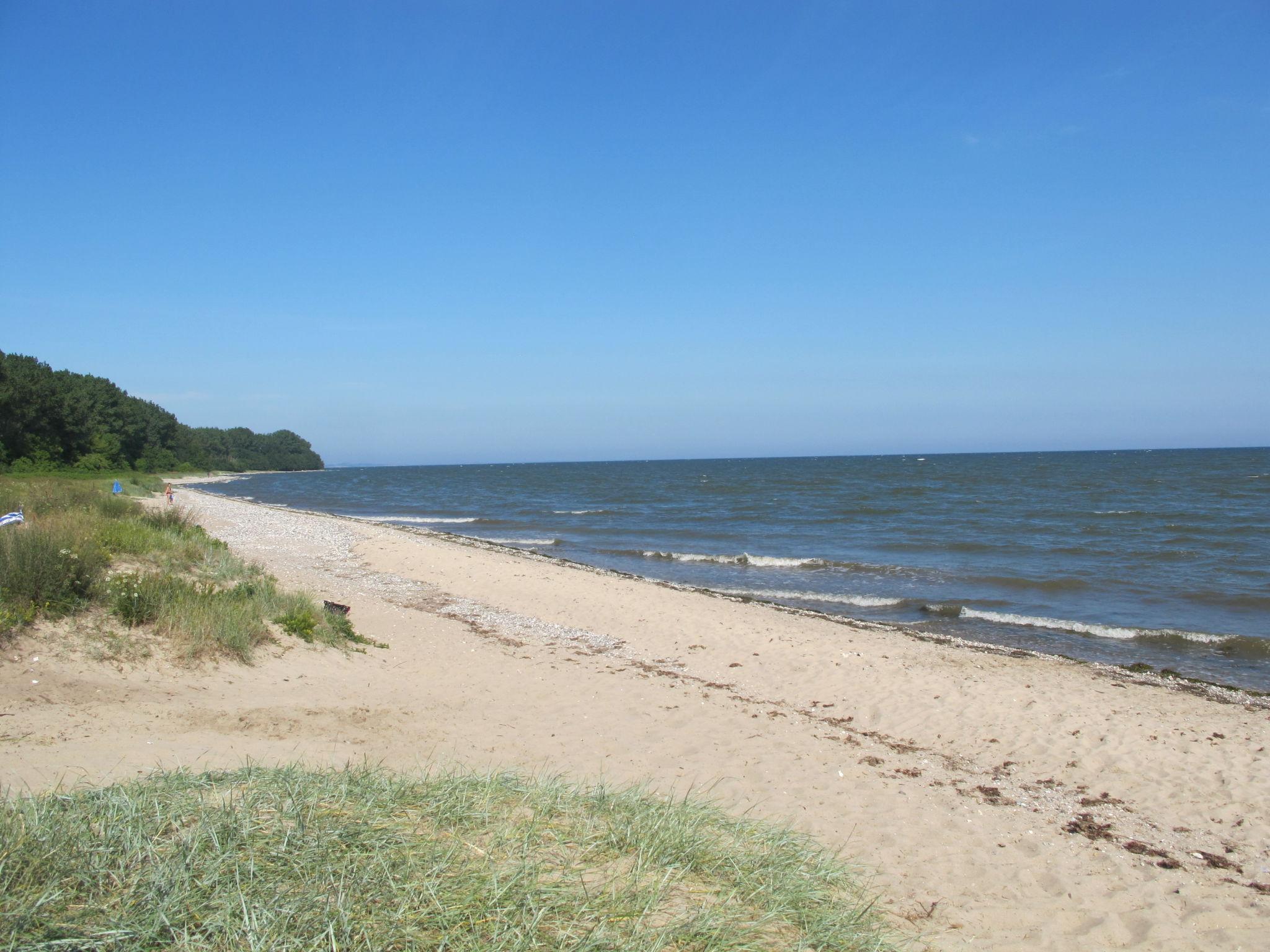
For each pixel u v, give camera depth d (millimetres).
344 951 2744
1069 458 147000
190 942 2707
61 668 7078
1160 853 5688
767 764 7016
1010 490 57344
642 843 4000
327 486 86562
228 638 8484
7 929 2562
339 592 14797
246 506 42000
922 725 8672
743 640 12570
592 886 3488
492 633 12492
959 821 6047
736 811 5707
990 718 8922
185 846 3234
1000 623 15281
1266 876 5395
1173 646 13547
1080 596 17953
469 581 17469
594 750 7016
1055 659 12172
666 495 60500
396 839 3613
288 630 9641
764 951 3262
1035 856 5504
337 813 3842
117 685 7012
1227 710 9617
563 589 16766
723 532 33125
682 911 3426
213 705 7000
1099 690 10281
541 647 11703
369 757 6008
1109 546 26000
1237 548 25297
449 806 4156
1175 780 7211
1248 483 60531
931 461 151375
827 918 3732
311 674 8617
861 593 18547
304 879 3148
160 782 4188
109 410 77000
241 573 12719
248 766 4680
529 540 30062
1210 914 4738
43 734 5375
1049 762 7641
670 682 9992
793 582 20328
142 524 16266
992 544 26938
